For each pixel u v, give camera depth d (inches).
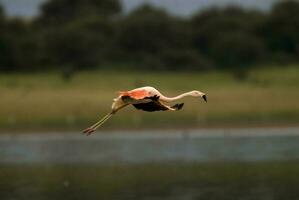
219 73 5260.8
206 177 2244.1
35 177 2289.6
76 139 3267.7
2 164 2568.9
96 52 5841.5
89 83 4628.4
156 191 2036.2
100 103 3905.0
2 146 3065.9
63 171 2409.0
